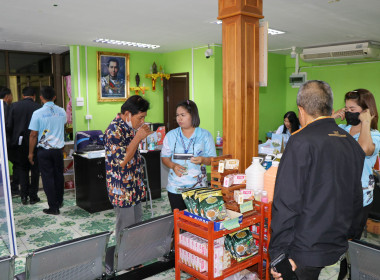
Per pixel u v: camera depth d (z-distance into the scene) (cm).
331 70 754
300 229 153
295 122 450
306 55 696
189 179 269
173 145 276
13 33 529
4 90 514
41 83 755
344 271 205
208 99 686
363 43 611
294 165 149
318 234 150
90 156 449
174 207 275
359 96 219
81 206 480
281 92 844
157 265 232
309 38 594
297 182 147
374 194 336
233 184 236
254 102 271
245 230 230
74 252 176
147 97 768
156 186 523
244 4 252
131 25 476
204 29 508
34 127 427
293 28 504
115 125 246
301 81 744
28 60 732
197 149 272
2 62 700
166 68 779
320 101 156
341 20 450
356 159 160
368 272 168
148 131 237
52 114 432
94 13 407
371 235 368
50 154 438
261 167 238
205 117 699
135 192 259
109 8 385
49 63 761
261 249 234
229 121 270
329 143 151
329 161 150
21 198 498
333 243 153
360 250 163
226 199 230
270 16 429
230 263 223
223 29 267
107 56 695
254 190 235
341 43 648
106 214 456
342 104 743
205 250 213
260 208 230
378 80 681
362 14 418
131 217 261
